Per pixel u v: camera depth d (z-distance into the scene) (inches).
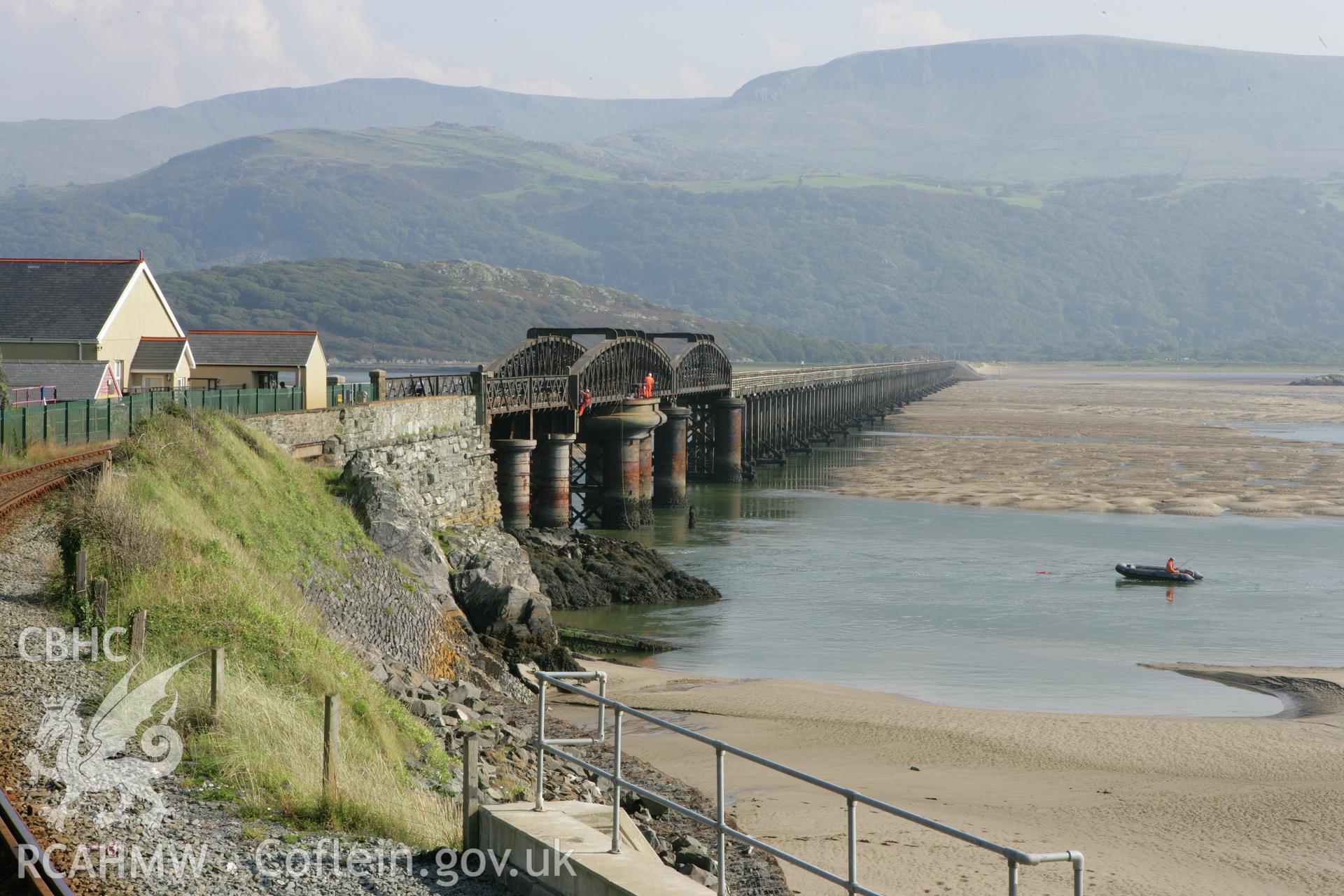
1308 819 1489.9
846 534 4003.4
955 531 4067.4
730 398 5634.8
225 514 1786.4
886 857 1312.7
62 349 2972.4
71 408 2233.0
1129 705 2073.1
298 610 1515.7
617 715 708.0
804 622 2709.2
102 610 1161.4
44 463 1958.7
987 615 2807.6
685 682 2164.1
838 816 1454.2
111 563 1305.4
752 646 2479.1
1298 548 3779.5
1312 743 1833.2
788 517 4436.5
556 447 3831.2
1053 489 5201.8
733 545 3764.8
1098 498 4877.0
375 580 1983.3
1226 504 4746.6
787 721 1915.6
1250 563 3511.3
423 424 2913.4
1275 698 2135.8
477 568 2311.8
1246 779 1662.2
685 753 1706.4
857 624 2691.9
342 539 2050.9
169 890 637.9
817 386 7849.4
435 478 2935.5
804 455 7037.4
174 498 1669.5
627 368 4335.6
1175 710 2037.4
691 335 5482.3
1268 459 6437.0
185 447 1911.9
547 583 2861.7
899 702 2052.2
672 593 2972.4
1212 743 1831.9
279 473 2143.2
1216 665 2367.1
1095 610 2864.2
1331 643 2564.0
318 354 3336.6
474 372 3233.3
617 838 695.7
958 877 1259.2
